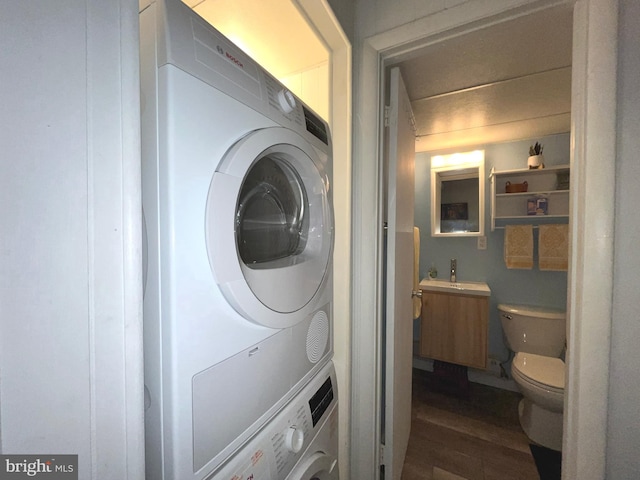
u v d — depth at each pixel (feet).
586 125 2.28
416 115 5.36
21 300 0.82
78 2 0.93
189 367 1.43
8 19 0.79
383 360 4.09
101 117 0.99
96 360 0.99
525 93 4.54
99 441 1.00
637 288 2.19
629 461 2.21
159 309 1.39
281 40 3.28
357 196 3.46
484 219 6.93
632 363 2.20
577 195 2.39
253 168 2.17
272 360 2.03
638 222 2.18
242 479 1.68
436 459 4.55
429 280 7.29
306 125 2.52
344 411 3.37
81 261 0.94
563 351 5.63
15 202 0.81
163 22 1.36
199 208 1.46
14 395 0.82
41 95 0.85
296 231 2.78
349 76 3.27
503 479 4.18
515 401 6.12
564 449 2.53
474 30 2.84
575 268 2.40
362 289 3.48
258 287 1.84
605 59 2.21
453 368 6.56
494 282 6.85
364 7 3.31
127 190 1.05
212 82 1.55
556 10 2.55
